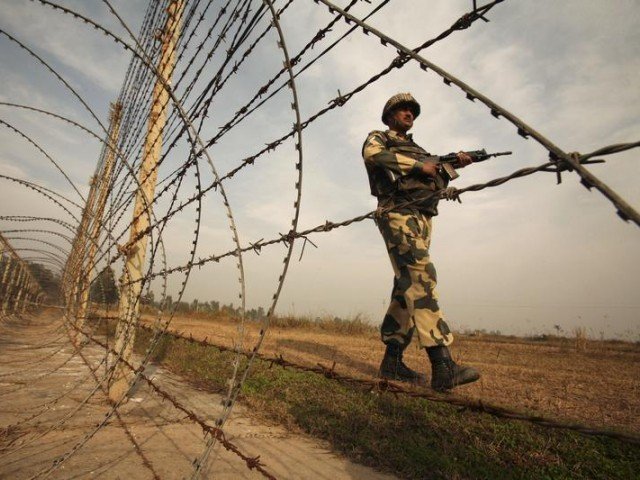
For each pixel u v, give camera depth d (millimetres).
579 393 3271
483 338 12633
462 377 2396
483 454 2107
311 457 2172
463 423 2441
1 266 8781
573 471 1931
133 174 2455
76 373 4145
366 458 2166
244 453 2164
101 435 2309
